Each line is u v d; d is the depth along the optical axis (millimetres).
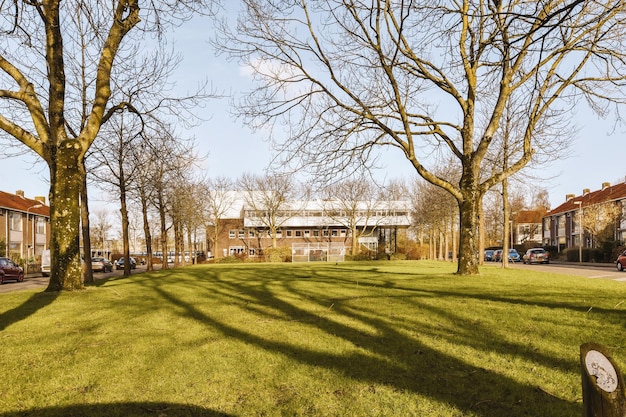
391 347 5691
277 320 7512
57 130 11336
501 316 7492
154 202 29109
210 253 68000
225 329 6781
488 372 4691
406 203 54750
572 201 66625
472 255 15227
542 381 4418
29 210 52094
